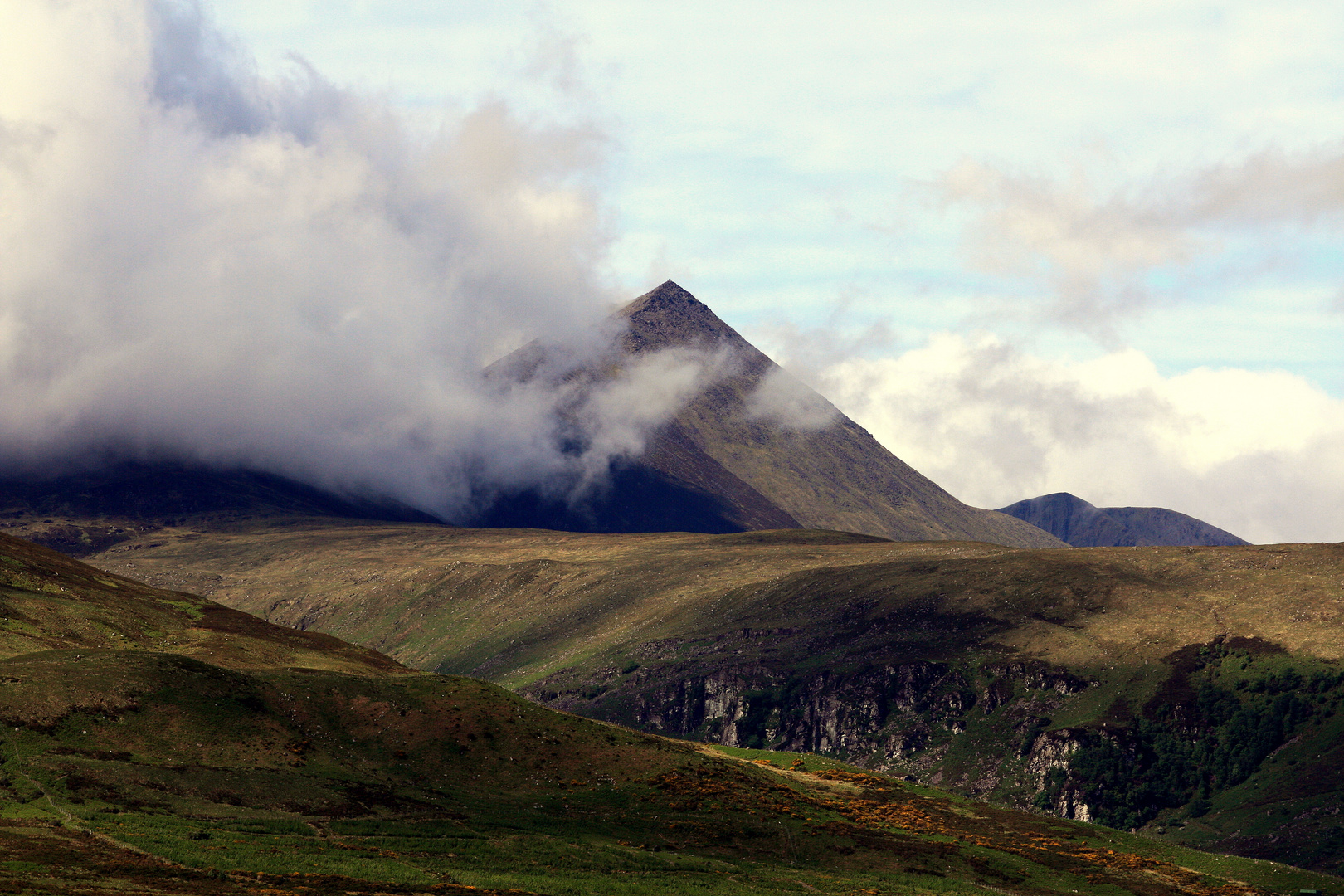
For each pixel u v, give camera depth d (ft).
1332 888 541.75
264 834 396.57
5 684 437.17
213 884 328.29
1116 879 520.01
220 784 424.05
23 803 372.58
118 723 440.45
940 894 462.60
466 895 366.43
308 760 463.83
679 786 529.04
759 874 457.27
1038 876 512.63
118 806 386.32
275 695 496.64
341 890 346.33
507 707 549.13
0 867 301.63
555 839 451.12
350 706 511.81
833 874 476.13
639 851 457.68
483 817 460.14
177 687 472.44
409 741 503.61
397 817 441.27
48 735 419.54
